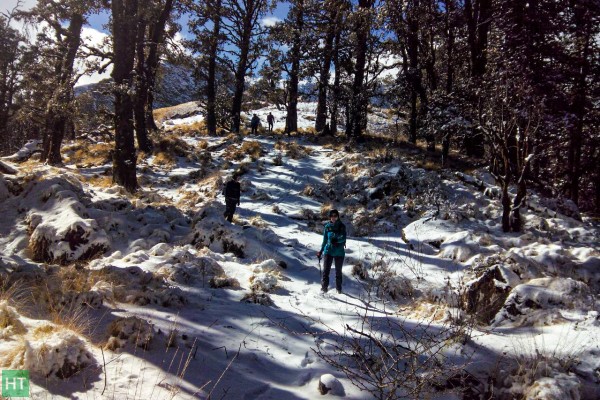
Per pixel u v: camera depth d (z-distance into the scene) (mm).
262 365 4152
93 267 6641
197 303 5652
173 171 18203
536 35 14820
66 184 9656
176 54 18797
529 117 10844
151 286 5891
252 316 5383
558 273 6957
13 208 9164
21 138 36438
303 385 3859
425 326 5246
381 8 18250
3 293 4363
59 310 4379
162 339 4148
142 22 17781
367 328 5184
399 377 3676
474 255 8523
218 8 24766
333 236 7031
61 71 18438
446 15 17750
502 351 4406
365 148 19688
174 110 46469
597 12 14703
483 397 3717
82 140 26141
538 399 3438
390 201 13602
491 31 17141
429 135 19281
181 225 10539
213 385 3479
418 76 19578
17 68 26656
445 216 11352
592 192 20609
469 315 5469
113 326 4031
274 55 24547
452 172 15219
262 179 16906
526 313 5320
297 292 7027
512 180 13680
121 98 14016
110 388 3049
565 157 18250
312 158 19438
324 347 4617
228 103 28047
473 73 17609
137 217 10039
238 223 11406
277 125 34062
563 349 4262
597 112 15984
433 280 7527
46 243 7410
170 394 3129
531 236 9750
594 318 4754
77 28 19297
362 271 7914
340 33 22438
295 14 23922
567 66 15633
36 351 3021
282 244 9852
